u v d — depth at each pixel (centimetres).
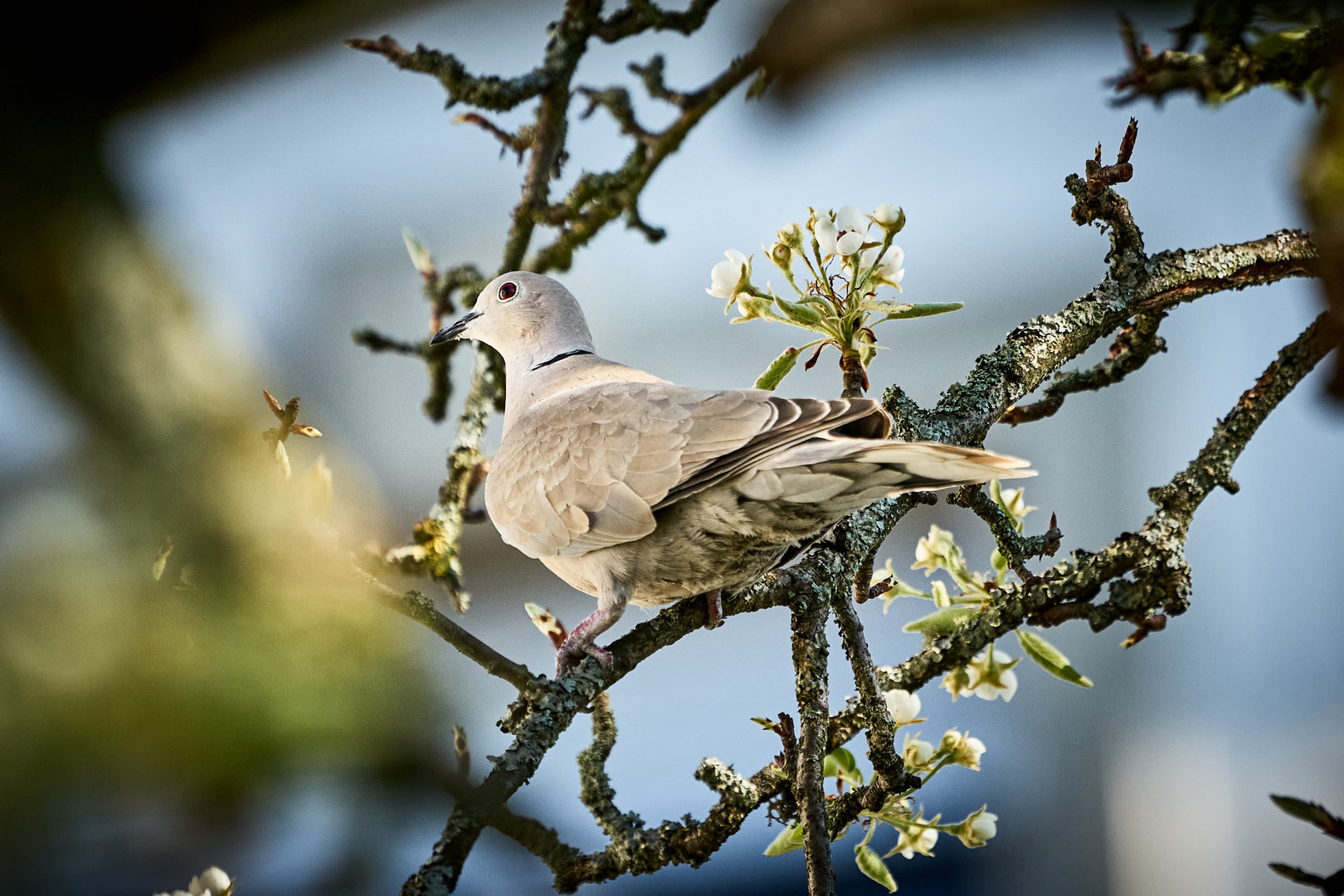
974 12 187
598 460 652
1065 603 615
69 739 191
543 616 690
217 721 197
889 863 1320
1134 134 702
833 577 612
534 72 823
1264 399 656
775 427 596
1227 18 498
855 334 640
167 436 226
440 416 984
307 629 212
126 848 191
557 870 563
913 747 621
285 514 227
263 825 201
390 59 798
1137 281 727
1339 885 423
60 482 217
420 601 621
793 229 629
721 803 564
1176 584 609
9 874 184
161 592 207
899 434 659
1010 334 730
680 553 641
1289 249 727
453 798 210
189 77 240
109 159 239
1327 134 374
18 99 229
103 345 227
